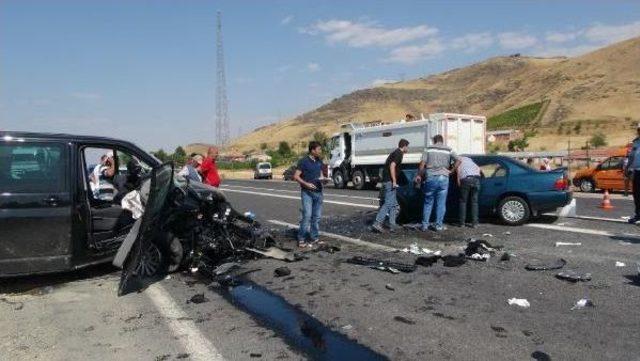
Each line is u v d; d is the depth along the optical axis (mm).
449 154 10805
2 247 6898
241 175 60531
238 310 6156
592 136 93438
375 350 4891
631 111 111438
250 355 4867
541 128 112688
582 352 4707
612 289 6469
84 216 7422
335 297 6508
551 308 5855
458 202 11688
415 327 5410
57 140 7379
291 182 38125
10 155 7047
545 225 11297
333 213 14461
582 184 21422
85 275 7961
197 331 5512
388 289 6750
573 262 7859
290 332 5410
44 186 7156
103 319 5961
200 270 8023
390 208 10992
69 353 5020
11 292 7090
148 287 7266
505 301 6133
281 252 8883
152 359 4840
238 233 8766
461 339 5059
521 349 4797
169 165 7418
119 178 9477
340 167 27047
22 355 4996
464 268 7684
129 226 8148
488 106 193750
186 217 8234
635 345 4824
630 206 14977
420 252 8805
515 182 11234
